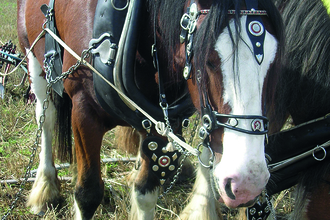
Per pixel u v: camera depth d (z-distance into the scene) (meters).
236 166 0.99
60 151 2.19
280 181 1.46
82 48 1.53
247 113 1.00
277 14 1.07
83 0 1.60
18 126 3.08
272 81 1.08
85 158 1.63
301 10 1.35
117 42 1.39
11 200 2.12
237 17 1.01
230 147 1.02
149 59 1.46
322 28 1.29
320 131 1.32
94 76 1.46
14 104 3.47
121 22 1.40
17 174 2.37
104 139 2.94
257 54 1.00
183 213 1.96
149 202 1.68
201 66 1.06
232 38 1.00
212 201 1.87
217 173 1.06
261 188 1.02
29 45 2.23
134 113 1.45
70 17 1.63
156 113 1.42
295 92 1.39
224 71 1.01
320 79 1.30
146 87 1.48
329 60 1.28
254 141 1.01
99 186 1.69
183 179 2.44
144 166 1.65
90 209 1.71
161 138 1.47
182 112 1.48
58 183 2.21
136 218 1.81
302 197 1.40
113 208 2.11
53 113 2.22
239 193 1.01
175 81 1.40
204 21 1.05
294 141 1.37
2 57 3.37
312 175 1.36
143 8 1.39
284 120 1.50
